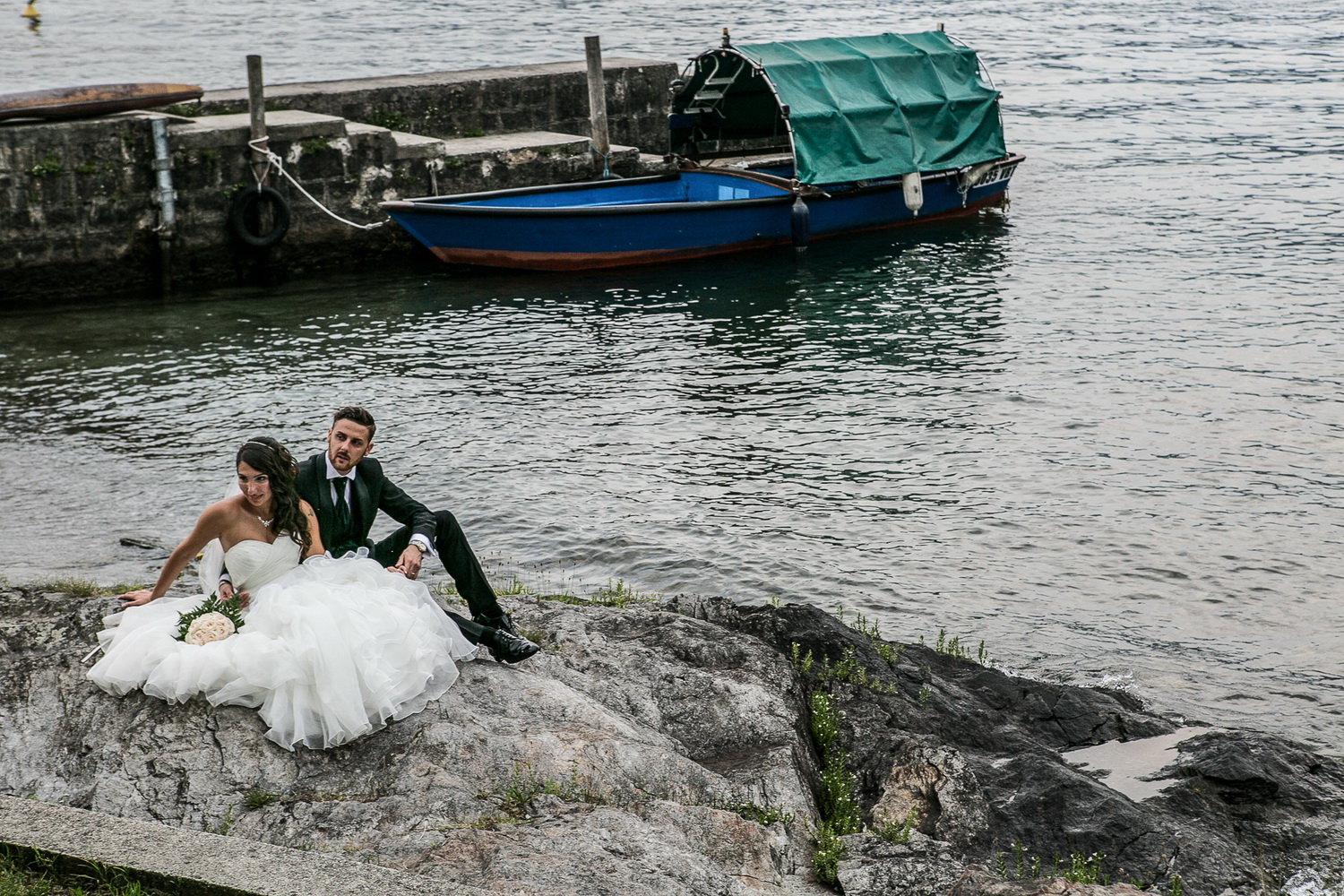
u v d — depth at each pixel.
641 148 31.55
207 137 22.72
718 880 4.95
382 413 15.55
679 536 11.79
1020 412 15.31
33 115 21.56
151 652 5.75
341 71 45.50
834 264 24.30
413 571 6.18
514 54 50.50
